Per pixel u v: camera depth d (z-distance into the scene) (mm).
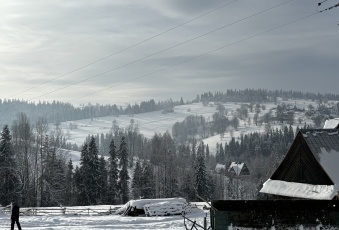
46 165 72812
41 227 30391
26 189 70188
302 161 34000
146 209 41656
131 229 29578
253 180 160250
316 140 33625
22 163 73125
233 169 174625
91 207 53156
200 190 92000
